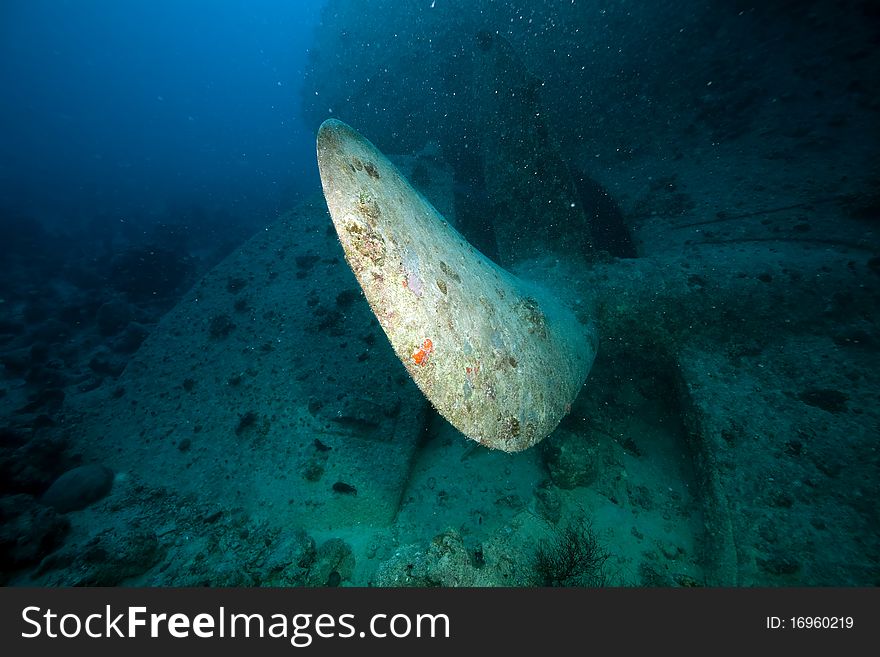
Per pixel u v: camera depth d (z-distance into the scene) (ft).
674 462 20.80
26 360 42.45
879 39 35.22
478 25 47.09
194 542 18.74
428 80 49.29
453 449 21.90
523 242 27.55
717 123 40.19
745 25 42.70
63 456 24.90
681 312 21.83
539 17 47.11
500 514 18.66
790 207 29.01
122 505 21.25
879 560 13.14
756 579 13.75
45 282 68.13
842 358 18.62
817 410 17.30
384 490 19.35
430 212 12.34
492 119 30.27
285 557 16.57
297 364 25.66
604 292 23.39
